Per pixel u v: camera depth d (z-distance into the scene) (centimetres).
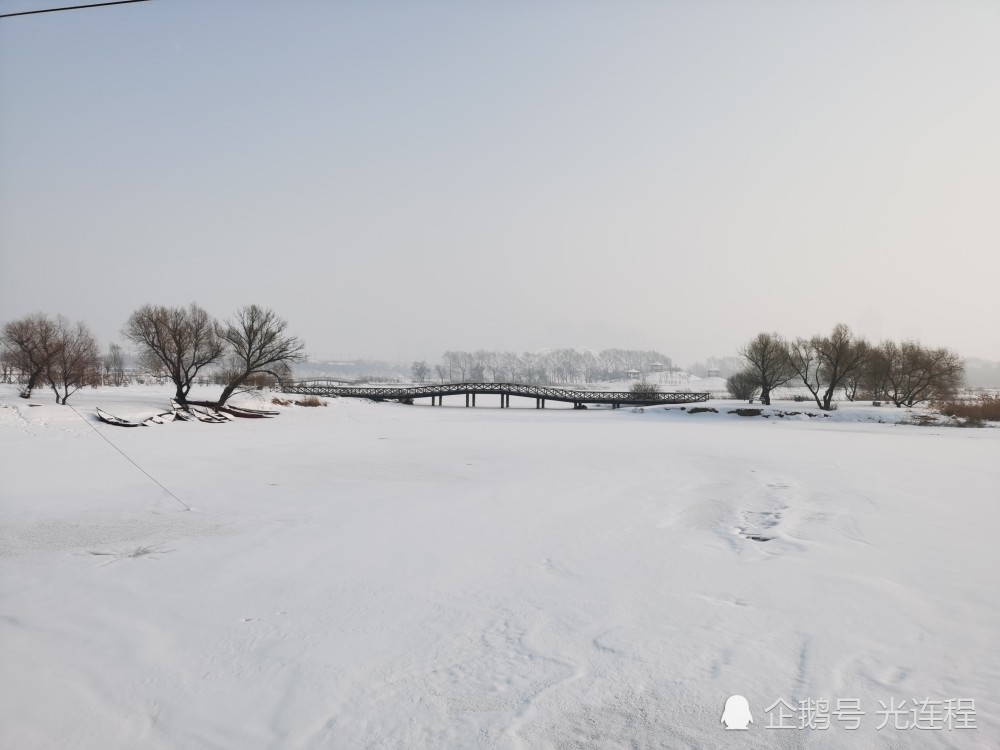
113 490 1905
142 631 862
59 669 752
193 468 2353
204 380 7600
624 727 611
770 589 995
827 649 768
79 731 621
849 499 1742
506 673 726
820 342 6166
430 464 2484
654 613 900
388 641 820
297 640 826
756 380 6856
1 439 3067
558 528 1426
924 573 1064
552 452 2909
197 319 4722
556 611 915
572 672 724
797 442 3447
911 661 733
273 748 589
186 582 1064
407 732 610
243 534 1384
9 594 1011
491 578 1071
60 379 4672
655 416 5934
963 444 3334
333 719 636
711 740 585
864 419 5294
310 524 1472
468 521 1496
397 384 14075
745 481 2073
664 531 1396
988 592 964
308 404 5978
